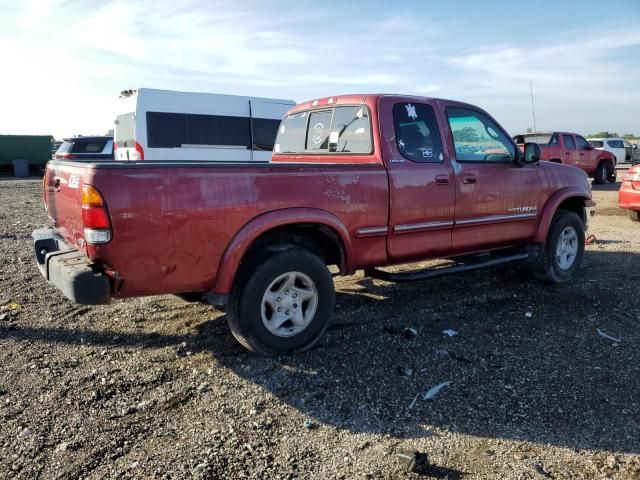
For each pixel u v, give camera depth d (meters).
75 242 3.93
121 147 14.31
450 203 5.09
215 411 3.42
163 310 5.30
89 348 4.37
